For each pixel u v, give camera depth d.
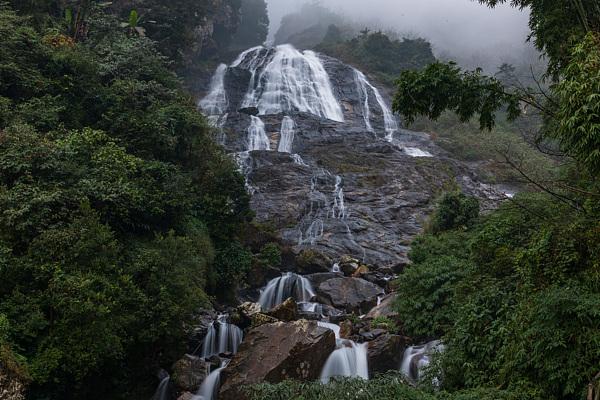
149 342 11.86
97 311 10.02
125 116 17.06
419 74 8.59
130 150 16.56
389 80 47.91
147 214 14.16
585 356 6.52
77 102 17.23
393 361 12.91
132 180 14.38
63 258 10.59
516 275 9.53
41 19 20.72
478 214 19.02
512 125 41.28
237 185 19.12
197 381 12.41
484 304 9.41
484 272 11.10
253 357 12.29
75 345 9.72
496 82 8.56
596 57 6.81
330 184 27.38
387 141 35.25
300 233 23.33
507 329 8.18
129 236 13.56
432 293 13.59
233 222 18.66
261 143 32.62
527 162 29.41
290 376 11.91
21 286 10.10
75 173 12.86
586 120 6.55
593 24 8.43
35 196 11.32
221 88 40.03
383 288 19.16
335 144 32.88
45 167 12.23
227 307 17.14
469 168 32.69
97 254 11.23
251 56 47.34
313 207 25.33
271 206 24.64
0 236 10.54
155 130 16.98
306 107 40.19
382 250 22.61
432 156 33.62
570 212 9.48
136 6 30.95
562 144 7.83
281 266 20.91
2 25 16.48
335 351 12.88
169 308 11.87
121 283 11.34
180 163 18.44
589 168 7.06
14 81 15.73
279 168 27.59
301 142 32.84
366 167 29.94
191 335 14.03
